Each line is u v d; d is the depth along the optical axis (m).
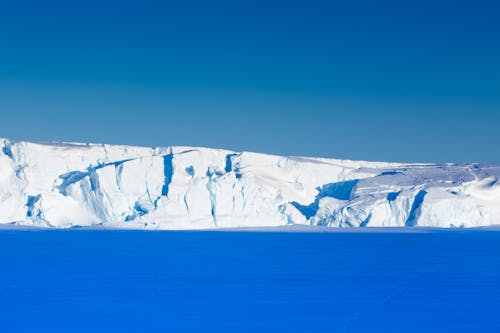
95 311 93.31
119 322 86.81
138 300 101.62
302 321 88.88
